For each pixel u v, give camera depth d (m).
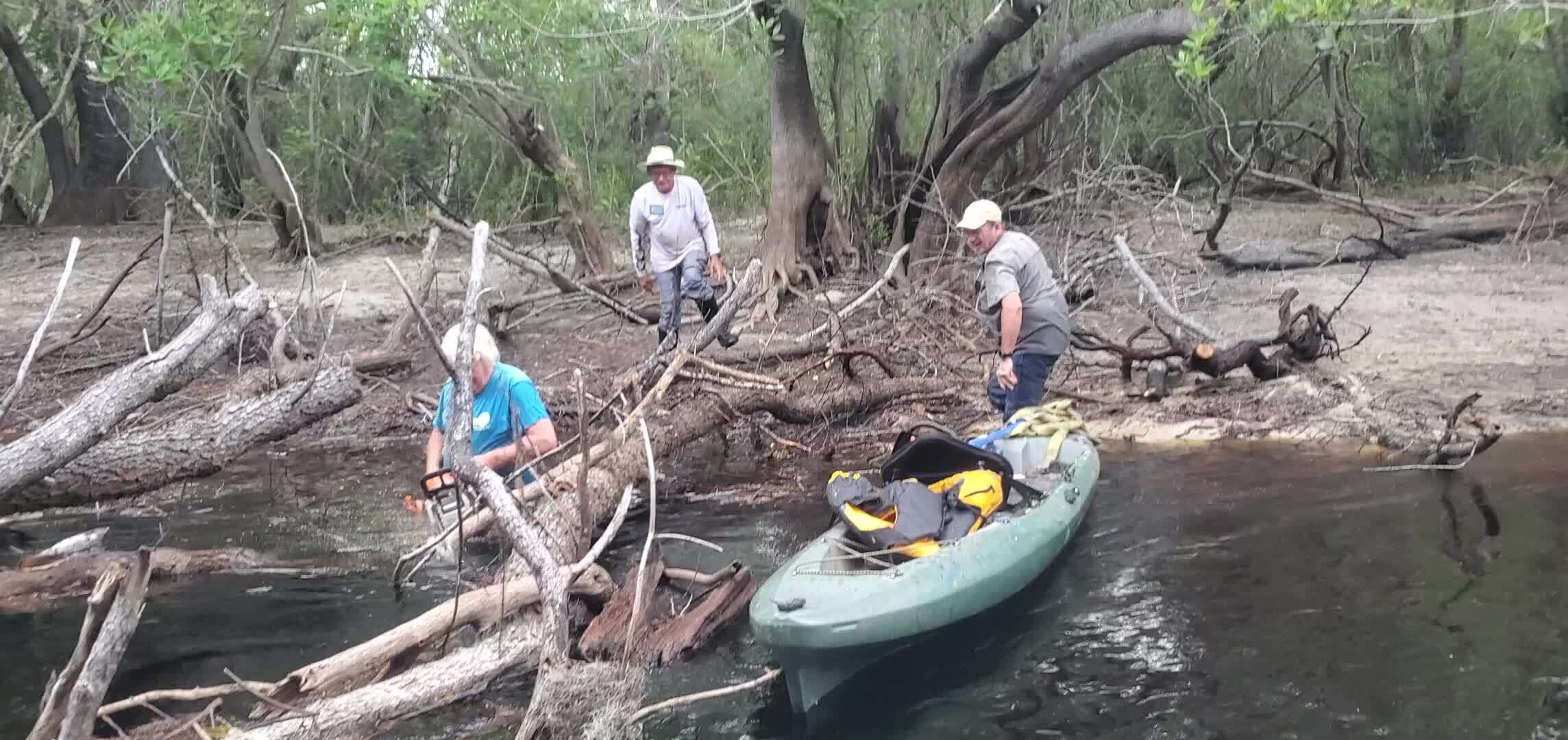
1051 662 4.68
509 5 14.16
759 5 13.07
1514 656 4.48
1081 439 6.91
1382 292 12.44
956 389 9.52
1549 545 5.61
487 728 4.19
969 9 15.38
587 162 18.28
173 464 5.65
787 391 8.67
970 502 5.55
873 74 16.64
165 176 27.38
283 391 6.04
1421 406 8.20
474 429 5.90
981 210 7.09
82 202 26.95
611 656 4.81
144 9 13.20
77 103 26.83
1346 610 5.02
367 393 9.34
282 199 17.67
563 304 12.88
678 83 19.75
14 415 8.91
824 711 4.39
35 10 20.22
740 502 7.16
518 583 4.84
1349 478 6.95
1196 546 5.91
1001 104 14.16
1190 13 12.27
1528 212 14.97
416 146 21.98
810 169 14.00
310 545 6.36
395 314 13.30
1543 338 9.91
